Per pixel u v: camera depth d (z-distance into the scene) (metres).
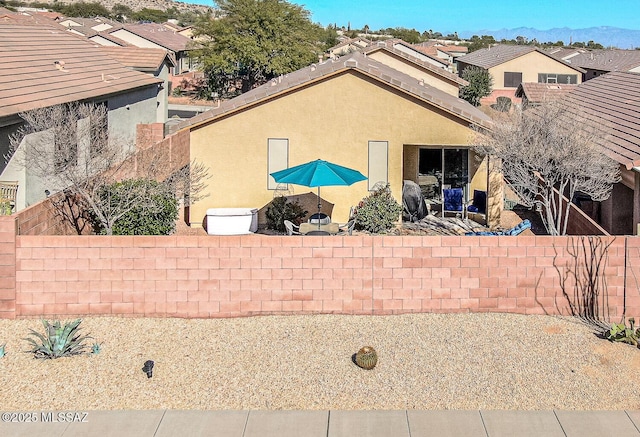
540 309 11.98
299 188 19.23
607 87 30.98
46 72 23.22
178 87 63.78
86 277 11.42
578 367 10.14
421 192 20.61
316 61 61.00
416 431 8.38
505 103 43.94
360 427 8.46
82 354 10.30
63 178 16.00
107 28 75.69
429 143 18.97
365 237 11.73
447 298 11.90
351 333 11.16
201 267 11.58
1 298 11.31
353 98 18.88
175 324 11.38
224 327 11.31
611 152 17.78
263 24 58.09
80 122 20.25
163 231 14.89
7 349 10.36
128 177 17.70
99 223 15.63
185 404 8.99
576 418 8.75
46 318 11.38
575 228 16.83
